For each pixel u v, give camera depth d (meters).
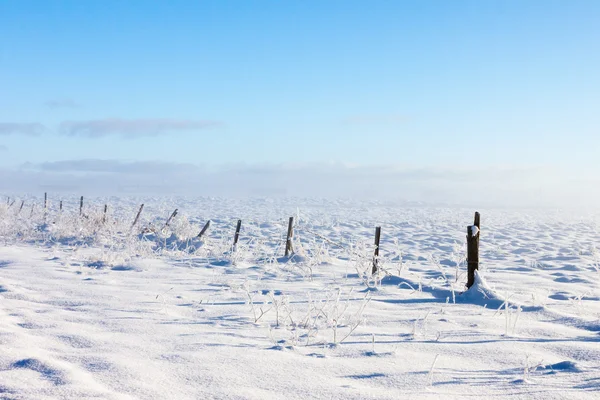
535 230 27.91
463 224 31.12
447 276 11.55
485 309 7.95
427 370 4.77
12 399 3.64
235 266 13.03
